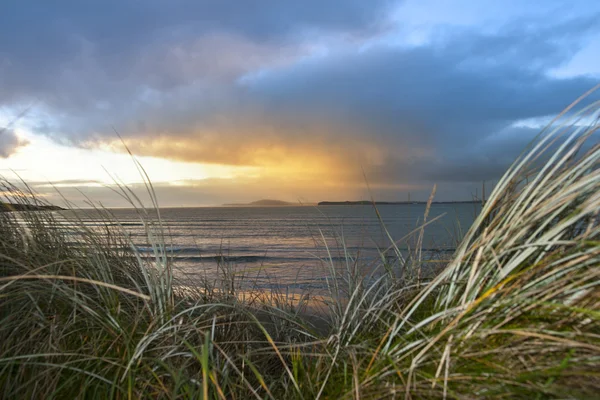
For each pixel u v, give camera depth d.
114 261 3.25
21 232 2.91
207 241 31.27
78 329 2.22
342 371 2.18
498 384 1.50
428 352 1.82
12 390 1.87
